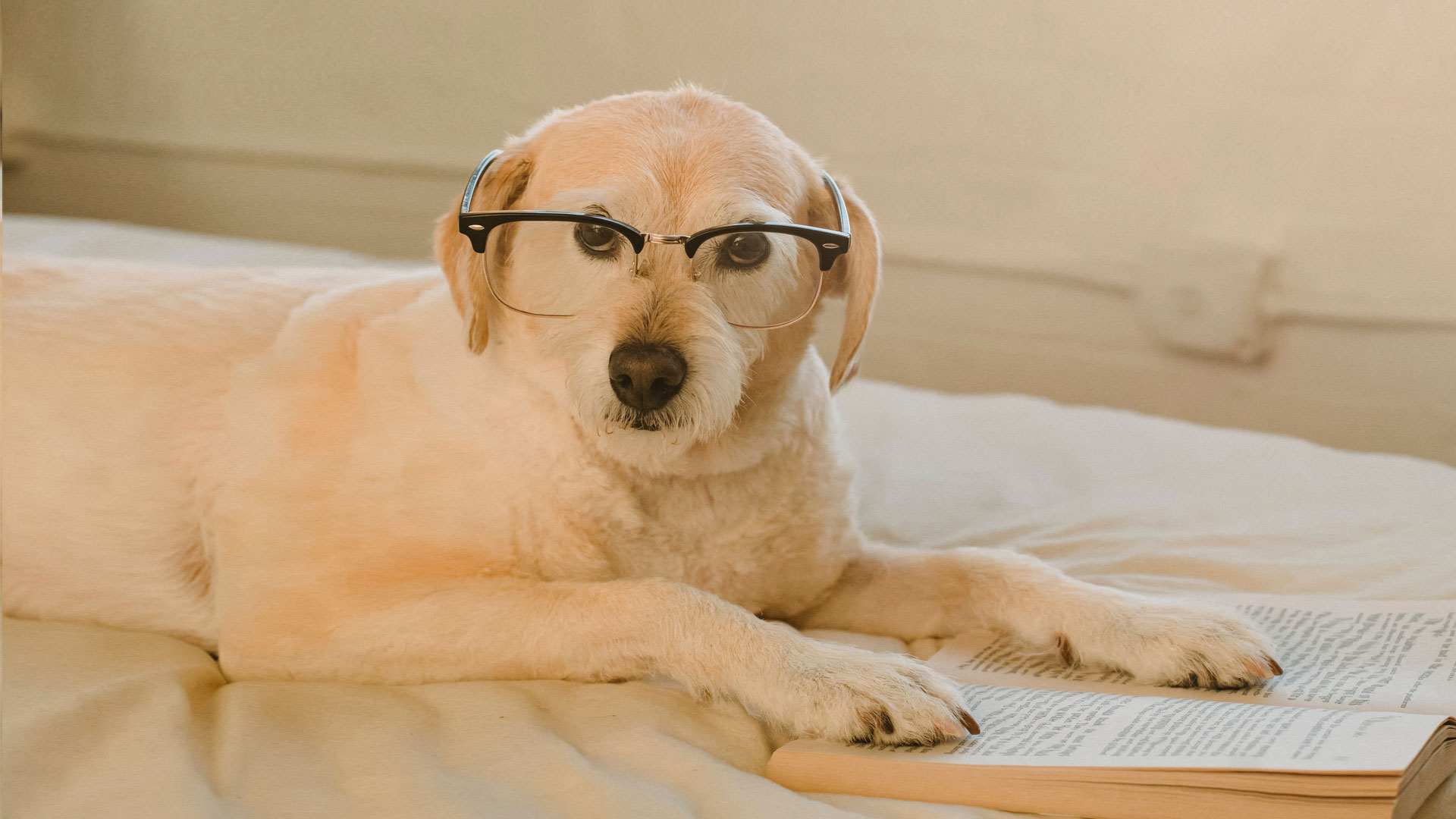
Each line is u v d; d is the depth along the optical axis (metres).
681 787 0.86
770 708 0.91
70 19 1.88
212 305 1.02
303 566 0.96
